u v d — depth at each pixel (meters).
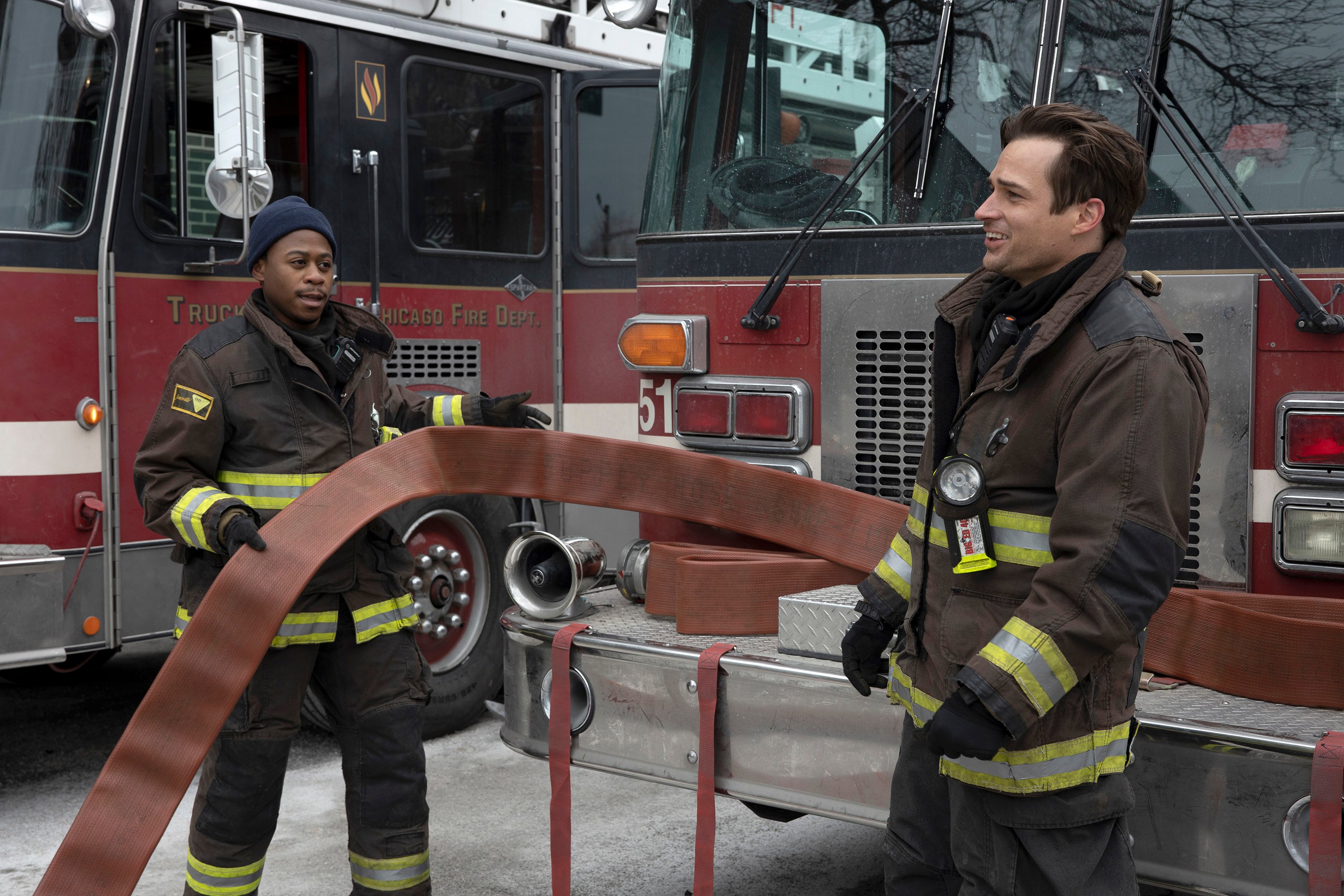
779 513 3.19
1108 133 1.96
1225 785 2.26
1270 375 2.72
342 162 5.45
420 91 5.73
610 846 4.02
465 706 5.22
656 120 3.75
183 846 4.04
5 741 5.25
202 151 4.91
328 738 5.28
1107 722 1.94
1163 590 1.82
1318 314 2.62
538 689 3.10
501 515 5.30
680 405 3.53
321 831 4.16
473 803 4.41
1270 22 2.79
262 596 2.71
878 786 2.56
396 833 2.98
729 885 3.71
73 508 4.45
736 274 3.42
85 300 4.50
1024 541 1.96
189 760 2.67
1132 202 1.99
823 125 3.39
